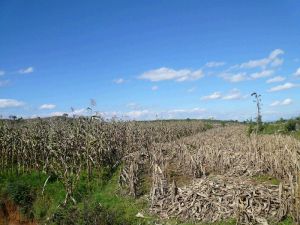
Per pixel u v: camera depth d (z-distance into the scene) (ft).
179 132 224.94
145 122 218.79
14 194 96.53
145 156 112.47
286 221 55.83
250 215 57.93
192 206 64.75
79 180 100.27
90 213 71.36
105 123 128.67
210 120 369.71
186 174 88.69
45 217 88.33
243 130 201.77
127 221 67.67
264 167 79.87
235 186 66.08
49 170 105.81
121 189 84.94
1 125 123.34
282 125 189.88
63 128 121.60
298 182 58.39
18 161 112.27
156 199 71.15
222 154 90.99
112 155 119.75
